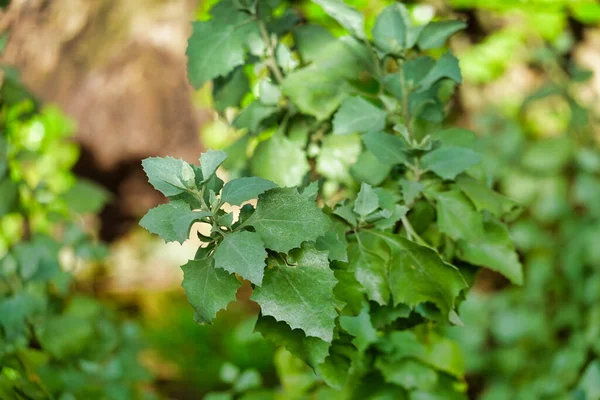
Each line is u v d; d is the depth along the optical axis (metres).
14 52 2.04
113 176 3.47
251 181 0.73
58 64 2.73
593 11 2.44
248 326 1.42
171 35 3.06
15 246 1.24
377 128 0.88
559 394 1.48
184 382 2.56
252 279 0.71
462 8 2.55
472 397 2.06
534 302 1.95
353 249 0.83
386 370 0.98
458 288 0.82
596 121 2.01
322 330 0.73
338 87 0.93
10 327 1.07
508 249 0.89
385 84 0.91
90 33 2.90
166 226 0.73
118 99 3.14
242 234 0.72
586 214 2.04
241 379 1.29
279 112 0.97
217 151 0.75
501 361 1.91
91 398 1.28
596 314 1.60
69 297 1.48
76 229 1.43
